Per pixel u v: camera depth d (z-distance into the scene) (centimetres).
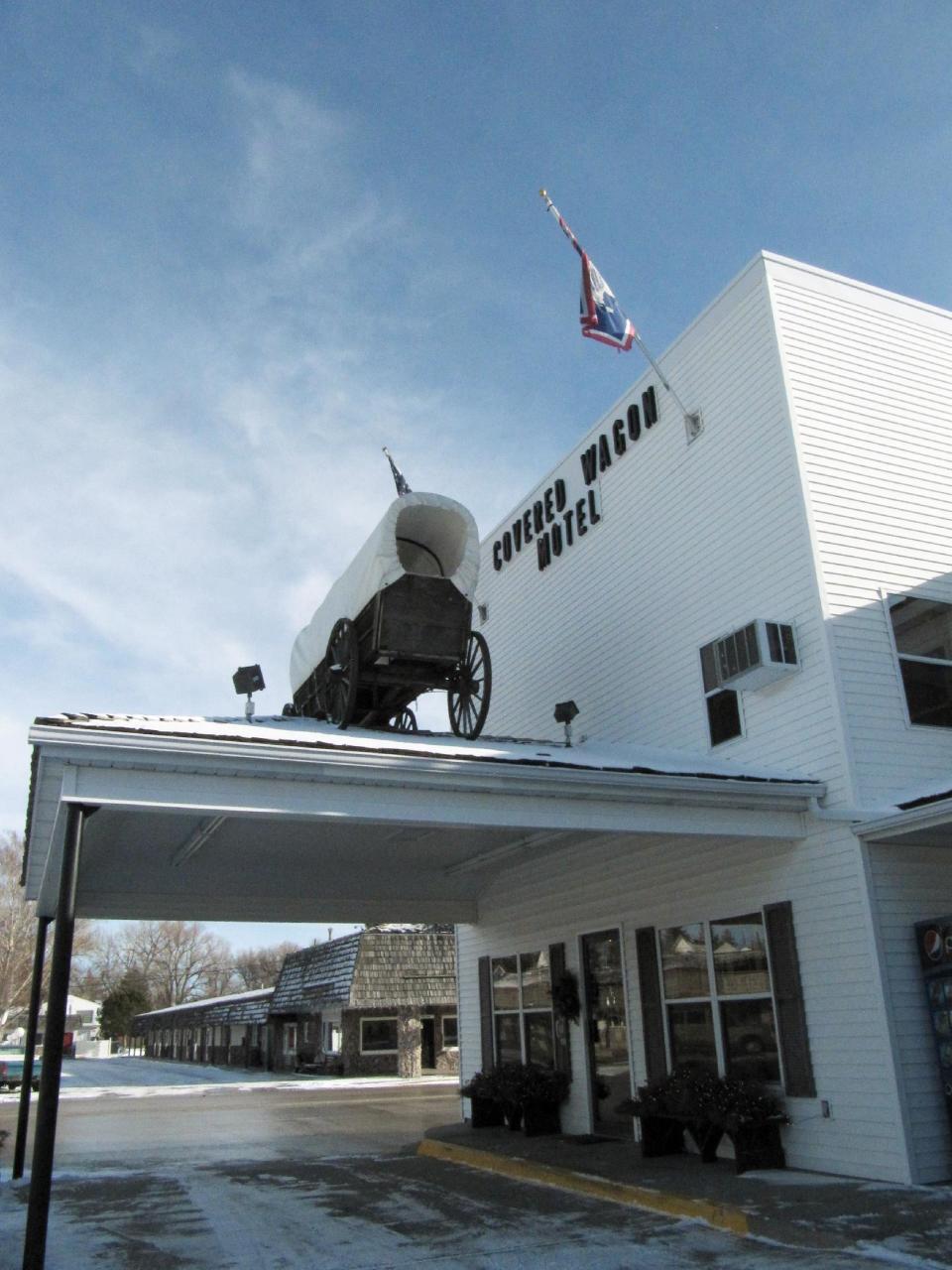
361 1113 1761
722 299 1205
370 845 1142
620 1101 1180
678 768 980
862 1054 870
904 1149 817
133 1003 6912
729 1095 931
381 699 1256
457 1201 876
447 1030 2958
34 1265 575
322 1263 656
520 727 1590
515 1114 1295
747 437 1143
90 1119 1845
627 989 1180
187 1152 1298
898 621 1047
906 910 904
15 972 4066
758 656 1013
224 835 1027
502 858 1222
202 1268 650
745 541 1130
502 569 1709
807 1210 729
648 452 1335
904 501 1106
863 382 1136
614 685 1360
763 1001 988
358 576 1142
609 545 1403
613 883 1228
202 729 772
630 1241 694
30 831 872
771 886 994
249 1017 3731
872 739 977
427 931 2877
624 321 1277
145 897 1284
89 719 735
